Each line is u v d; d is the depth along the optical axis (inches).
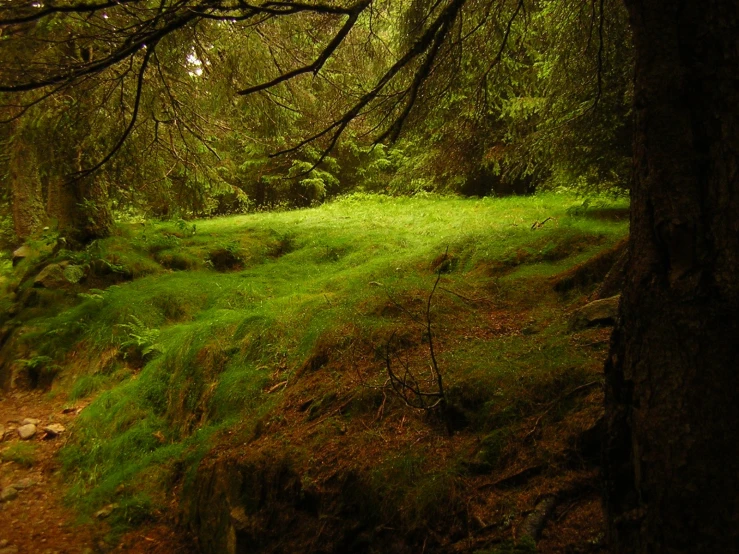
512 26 212.7
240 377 211.3
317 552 124.1
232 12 205.5
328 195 714.8
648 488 71.3
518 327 183.8
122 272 370.9
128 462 214.2
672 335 69.1
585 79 241.3
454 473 119.3
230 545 144.8
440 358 165.8
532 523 101.6
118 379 283.0
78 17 172.2
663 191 69.7
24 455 232.4
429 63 146.5
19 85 139.9
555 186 451.2
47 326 329.4
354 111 144.1
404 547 112.4
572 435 117.5
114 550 172.2
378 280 264.8
